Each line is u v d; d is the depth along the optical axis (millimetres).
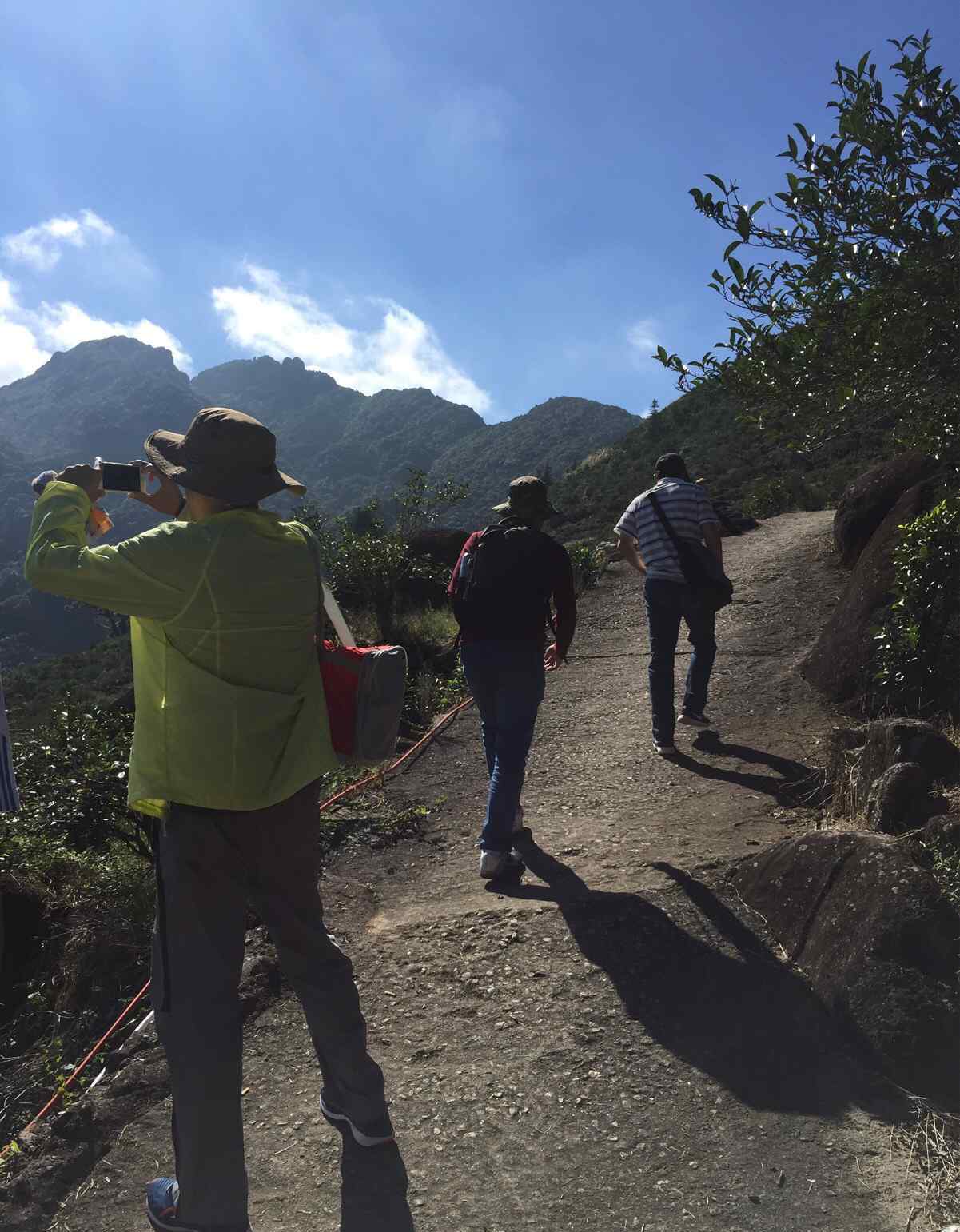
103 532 2342
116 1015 4164
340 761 2357
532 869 4414
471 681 4383
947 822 3656
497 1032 3104
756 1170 2406
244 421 2246
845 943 3166
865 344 3072
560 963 3475
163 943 2170
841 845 3570
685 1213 2283
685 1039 2982
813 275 3039
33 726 6523
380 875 4609
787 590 9523
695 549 5840
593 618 9914
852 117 2928
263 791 2158
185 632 2127
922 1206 2248
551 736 6613
